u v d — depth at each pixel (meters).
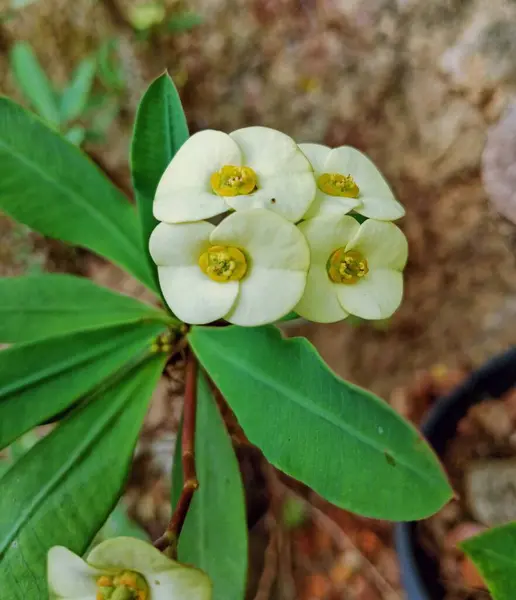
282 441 0.10
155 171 0.11
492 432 0.18
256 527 0.20
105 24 0.25
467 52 0.24
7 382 0.10
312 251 0.10
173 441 0.21
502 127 0.23
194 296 0.09
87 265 0.24
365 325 0.23
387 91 0.25
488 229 0.23
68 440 0.11
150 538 0.20
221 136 0.10
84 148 0.24
